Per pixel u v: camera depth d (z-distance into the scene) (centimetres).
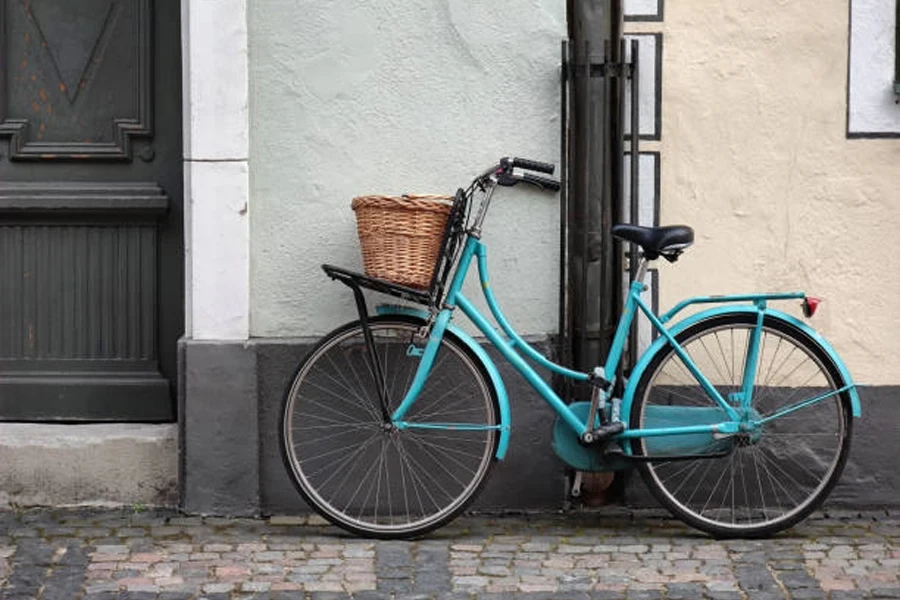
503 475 727
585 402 702
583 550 674
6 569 644
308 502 696
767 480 732
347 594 617
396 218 666
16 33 748
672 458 690
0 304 753
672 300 728
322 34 713
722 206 724
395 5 712
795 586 626
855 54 718
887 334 728
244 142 709
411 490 726
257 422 717
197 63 706
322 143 716
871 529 709
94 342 754
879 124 720
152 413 752
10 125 747
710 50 719
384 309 693
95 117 749
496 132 716
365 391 721
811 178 723
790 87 720
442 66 714
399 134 716
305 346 717
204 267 713
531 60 713
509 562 657
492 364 693
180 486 721
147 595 615
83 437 729
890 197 723
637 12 718
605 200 721
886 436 732
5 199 744
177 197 751
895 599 612
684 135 722
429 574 641
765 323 695
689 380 719
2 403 753
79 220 751
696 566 652
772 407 727
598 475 733
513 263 721
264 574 641
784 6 718
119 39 748
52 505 730
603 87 717
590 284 725
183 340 717
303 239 719
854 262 725
